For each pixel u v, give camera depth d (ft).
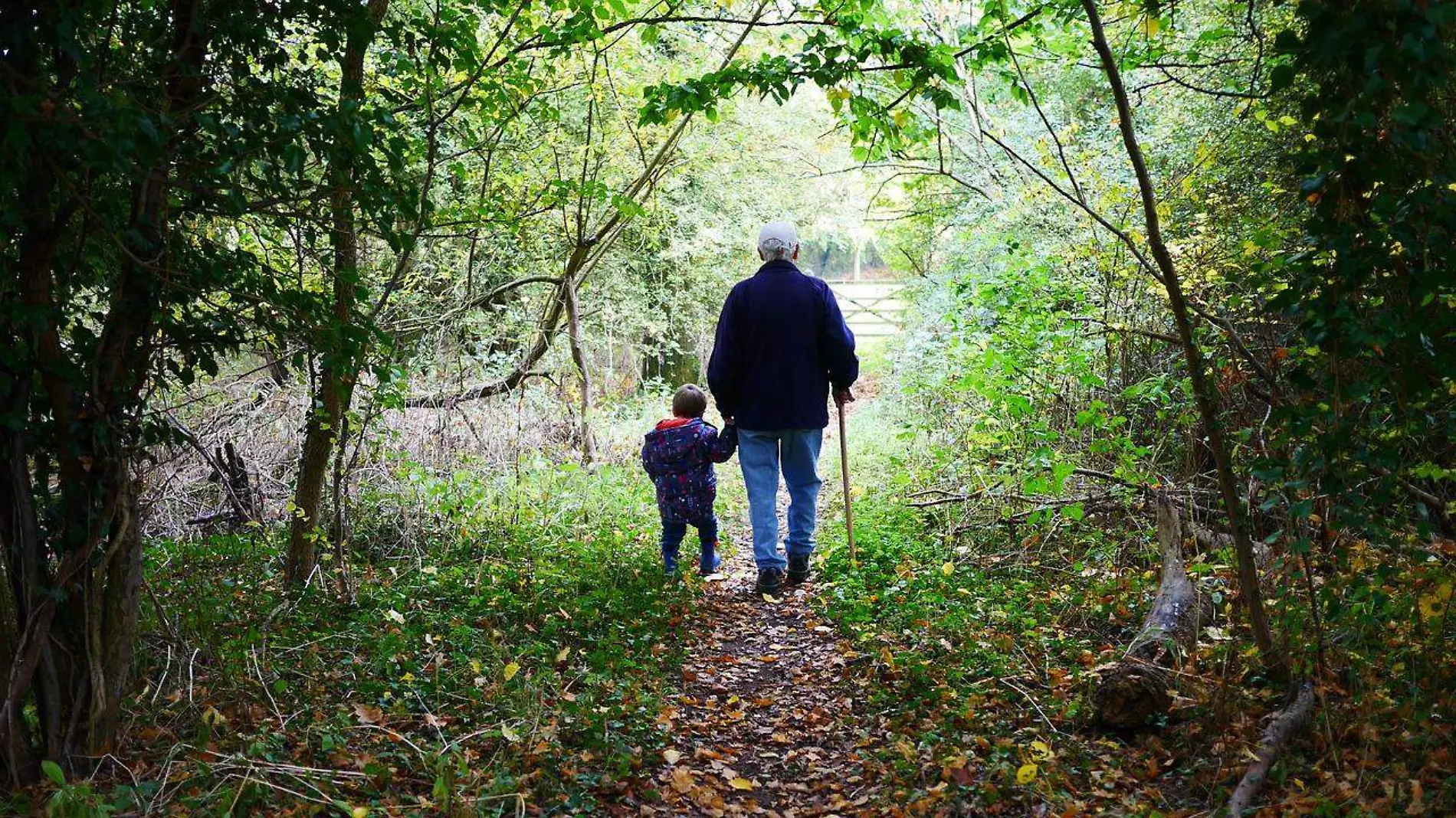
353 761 11.89
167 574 18.83
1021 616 16.75
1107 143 27.58
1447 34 9.43
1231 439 17.07
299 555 18.56
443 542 22.20
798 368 21.03
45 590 10.63
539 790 11.57
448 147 23.73
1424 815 9.50
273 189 11.53
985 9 19.16
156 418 11.84
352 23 12.14
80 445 10.80
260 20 11.60
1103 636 16.20
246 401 24.26
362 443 20.36
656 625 17.94
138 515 11.58
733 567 24.17
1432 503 14.35
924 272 45.19
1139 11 17.52
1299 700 11.97
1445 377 9.90
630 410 38.86
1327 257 10.39
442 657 15.17
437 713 13.57
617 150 30.58
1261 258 16.58
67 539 10.79
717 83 18.22
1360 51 8.50
